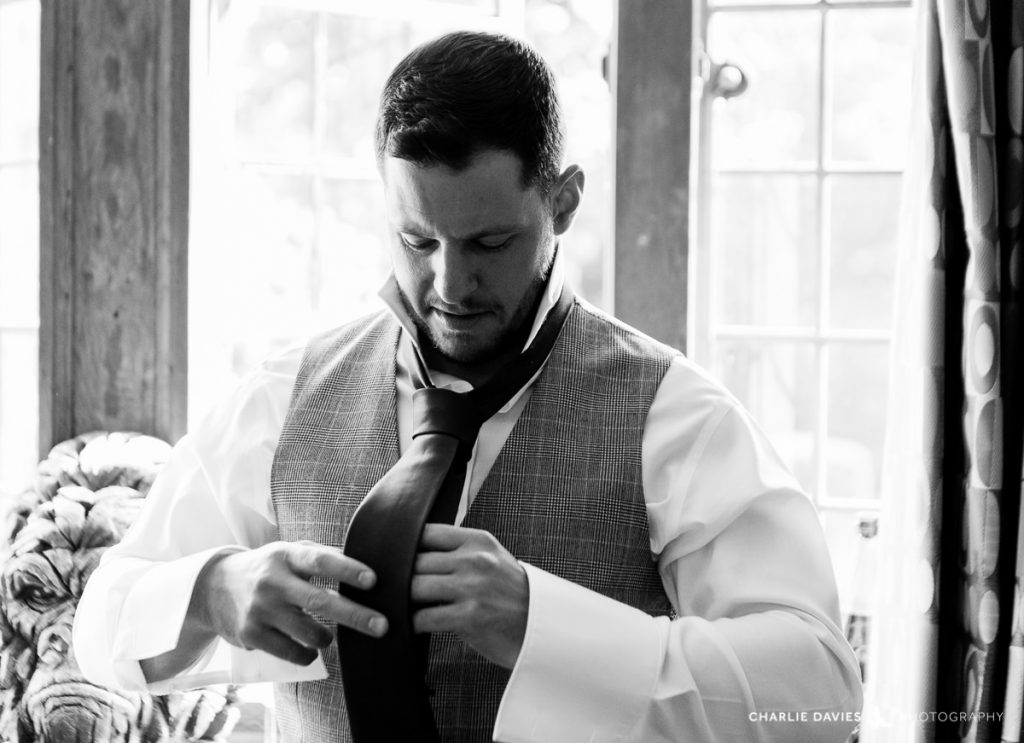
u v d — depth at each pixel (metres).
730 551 1.11
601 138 5.10
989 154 1.58
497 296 1.06
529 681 0.95
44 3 1.84
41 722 1.59
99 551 1.66
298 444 1.19
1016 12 1.61
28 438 2.11
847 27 1.95
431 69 1.01
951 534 1.65
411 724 0.91
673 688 0.98
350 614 0.90
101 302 1.86
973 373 1.59
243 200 2.04
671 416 1.15
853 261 1.98
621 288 1.93
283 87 2.40
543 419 1.13
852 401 1.99
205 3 1.93
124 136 1.85
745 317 2.01
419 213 1.00
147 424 1.87
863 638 1.75
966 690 1.60
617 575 1.11
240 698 1.70
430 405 1.04
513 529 1.10
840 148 1.97
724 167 2.00
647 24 1.90
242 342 2.07
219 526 1.24
